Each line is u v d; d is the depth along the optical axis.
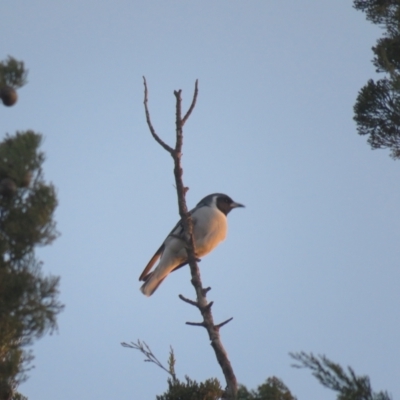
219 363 11.89
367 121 15.05
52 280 9.02
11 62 9.86
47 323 8.99
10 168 9.15
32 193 9.32
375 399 7.48
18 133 9.58
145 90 13.47
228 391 11.45
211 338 12.22
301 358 7.78
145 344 12.94
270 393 8.34
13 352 8.92
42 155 9.48
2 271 8.91
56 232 9.28
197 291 13.27
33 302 8.87
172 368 12.84
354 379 7.59
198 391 11.59
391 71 14.16
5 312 8.83
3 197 9.20
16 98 9.68
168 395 11.64
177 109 13.44
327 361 7.70
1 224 9.16
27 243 9.12
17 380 9.17
